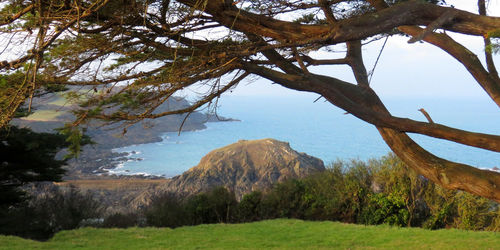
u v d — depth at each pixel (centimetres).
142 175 10550
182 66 374
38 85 349
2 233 1490
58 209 1662
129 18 349
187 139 18725
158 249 1071
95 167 11038
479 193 366
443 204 1350
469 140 367
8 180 1644
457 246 1060
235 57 353
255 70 375
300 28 355
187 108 371
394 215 1377
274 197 1662
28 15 321
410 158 394
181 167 12588
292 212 1627
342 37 320
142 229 1376
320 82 388
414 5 313
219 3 351
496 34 282
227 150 7200
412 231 1273
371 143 17238
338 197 1508
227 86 373
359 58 441
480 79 409
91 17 336
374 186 1484
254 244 1145
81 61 354
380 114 392
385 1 428
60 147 1662
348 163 1528
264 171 6550
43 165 1623
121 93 357
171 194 1766
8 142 1490
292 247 1099
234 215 1686
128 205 5750
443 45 420
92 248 1080
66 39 352
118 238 1225
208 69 368
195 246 1115
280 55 395
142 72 375
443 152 12469
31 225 1573
